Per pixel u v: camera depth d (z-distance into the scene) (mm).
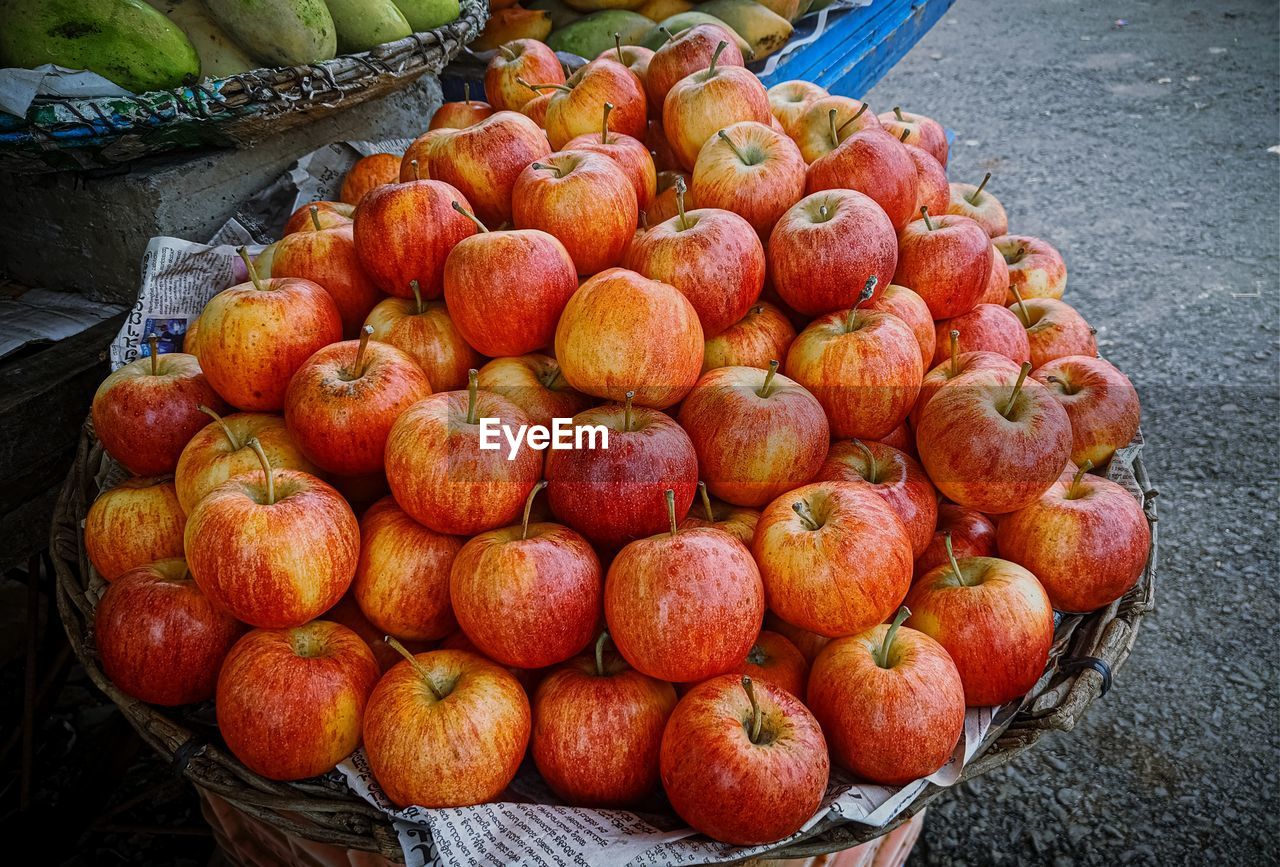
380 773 452
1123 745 826
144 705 503
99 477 630
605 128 649
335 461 517
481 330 543
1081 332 700
